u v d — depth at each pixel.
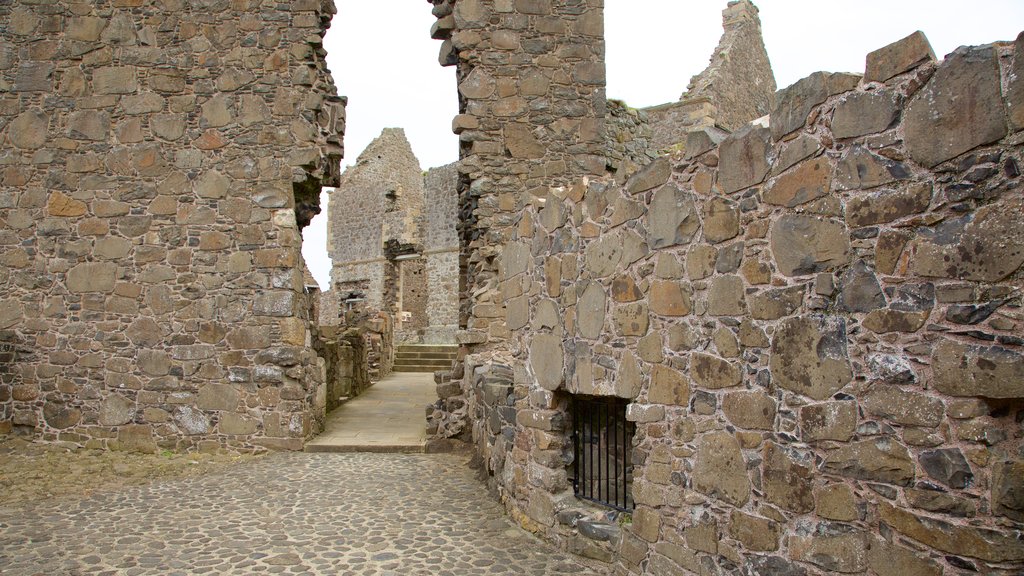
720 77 15.84
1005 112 2.16
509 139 8.91
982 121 2.21
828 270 2.74
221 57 8.66
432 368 18.16
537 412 5.06
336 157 9.12
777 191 3.00
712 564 3.31
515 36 9.01
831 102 2.74
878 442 2.52
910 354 2.42
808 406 2.82
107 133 8.66
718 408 3.32
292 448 8.24
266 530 5.25
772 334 3.01
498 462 6.07
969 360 2.23
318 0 8.73
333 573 4.36
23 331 8.54
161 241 8.54
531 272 5.29
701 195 3.46
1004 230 2.15
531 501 5.11
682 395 3.57
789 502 2.89
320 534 5.14
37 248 8.62
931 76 2.37
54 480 6.89
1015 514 2.12
